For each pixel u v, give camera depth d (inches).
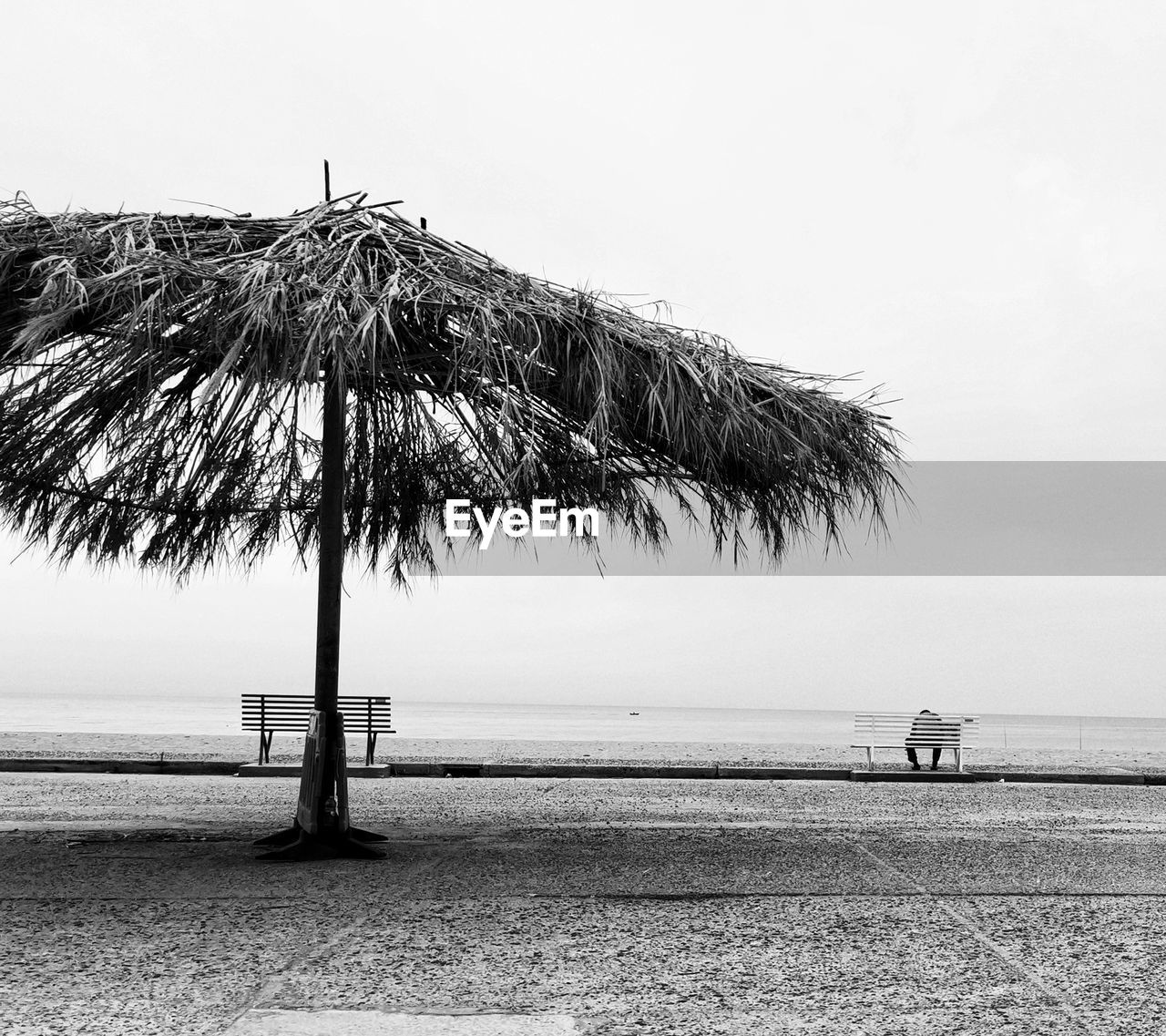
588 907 262.5
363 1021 172.4
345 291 277.1
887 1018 178.7
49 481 358.9
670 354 309.9
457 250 329.7
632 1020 176.2
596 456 369.4
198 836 374.6
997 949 225.3
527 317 290.8
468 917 249.3
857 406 354.0
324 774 334.3
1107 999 190.2
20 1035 164.2
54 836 373.1
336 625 337.1
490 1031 168.6
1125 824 465.7
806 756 866.1
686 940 229.6
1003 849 370.9
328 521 335.3
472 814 470.3
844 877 307.9
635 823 442.6
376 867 315.0
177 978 196.2
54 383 288.2
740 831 415.8
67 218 297.3
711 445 322.0
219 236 319.3
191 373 332.5
